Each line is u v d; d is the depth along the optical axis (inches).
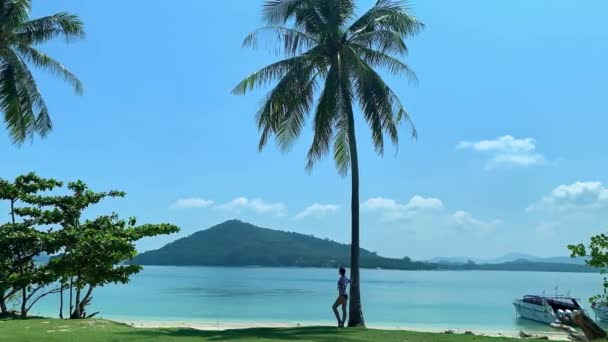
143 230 906.7
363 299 2635.3
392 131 818.2
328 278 5029.5
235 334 600.4
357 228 816.3
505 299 2657.5
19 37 960.3
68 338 508.7
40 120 994.7
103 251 814.5
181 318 1576.0
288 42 853.8
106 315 1654.8
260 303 2164.1
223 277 5226.4
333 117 835.4
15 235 792.9
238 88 852.0
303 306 2023.9
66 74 1010.1
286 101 800.9
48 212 858.8
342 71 807.7
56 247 825.5
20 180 864.9
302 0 840.3
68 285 856.3
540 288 3978.8
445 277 7130.9
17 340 492.7
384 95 804.0
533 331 1368.1
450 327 1450.5
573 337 699.4
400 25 839.1
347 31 843.4
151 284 3737.7
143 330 604.1
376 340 569.9
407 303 2372.0
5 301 887.7
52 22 972.6
